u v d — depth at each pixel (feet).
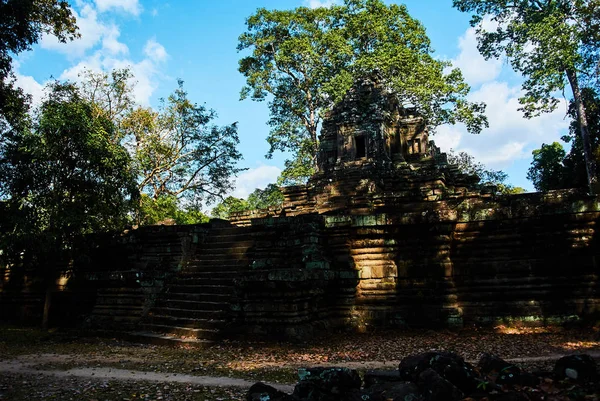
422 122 70.74
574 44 83.87
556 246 42.75
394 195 57.82
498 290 43.78
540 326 41.34
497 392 15.85
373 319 44.47
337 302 45.29
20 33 51.47
